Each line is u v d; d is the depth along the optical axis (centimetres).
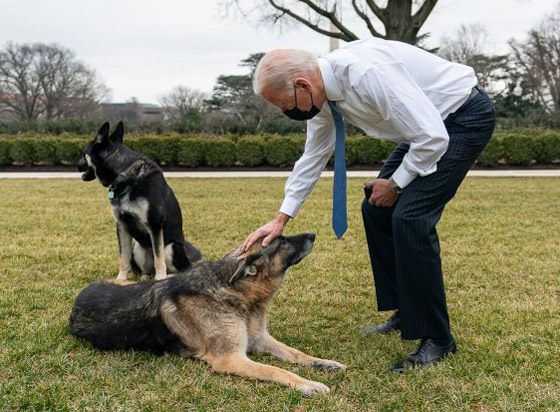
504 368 311
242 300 328
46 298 447
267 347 343
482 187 1231
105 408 271
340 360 335
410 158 294
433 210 307
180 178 1523
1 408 270
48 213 881
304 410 269
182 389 288
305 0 2031
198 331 323
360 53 296
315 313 420
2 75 3706
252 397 281
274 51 295
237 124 2316
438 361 321
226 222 803
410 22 1997
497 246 630
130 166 504
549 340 350
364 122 310
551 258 573
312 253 604
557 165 1800
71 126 2483
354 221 805
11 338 360
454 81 301
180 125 2325
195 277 338
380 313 423
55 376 303
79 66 3878
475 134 301
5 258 584
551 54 3484
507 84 3625
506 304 429
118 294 361
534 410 264
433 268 307
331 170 1762
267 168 1856
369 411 269
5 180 1473
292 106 299
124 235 522
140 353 339
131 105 3997
